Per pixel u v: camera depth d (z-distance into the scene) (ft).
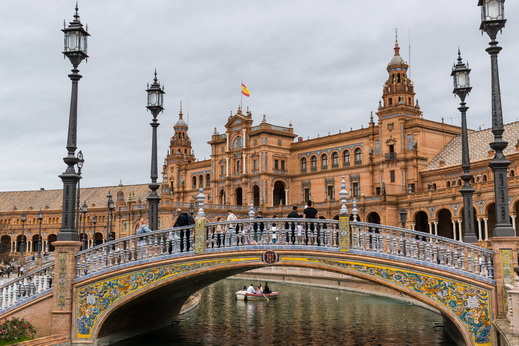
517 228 203.51
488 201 197.06
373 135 276.82
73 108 72.74
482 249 60.85
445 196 216.33
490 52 63.26
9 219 404.57
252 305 127.75
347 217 64.90
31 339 65.57
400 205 238.07
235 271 85.76
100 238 382.63
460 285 60.39
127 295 68.85
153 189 88.12
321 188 303.48
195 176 369.71
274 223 69.10
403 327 92.68
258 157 314.14
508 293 50.98
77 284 69.41
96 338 69.00
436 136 263.70
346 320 101.91
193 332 88.69
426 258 62.13
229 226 70.18
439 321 99.19
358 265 63.98
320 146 306.96
